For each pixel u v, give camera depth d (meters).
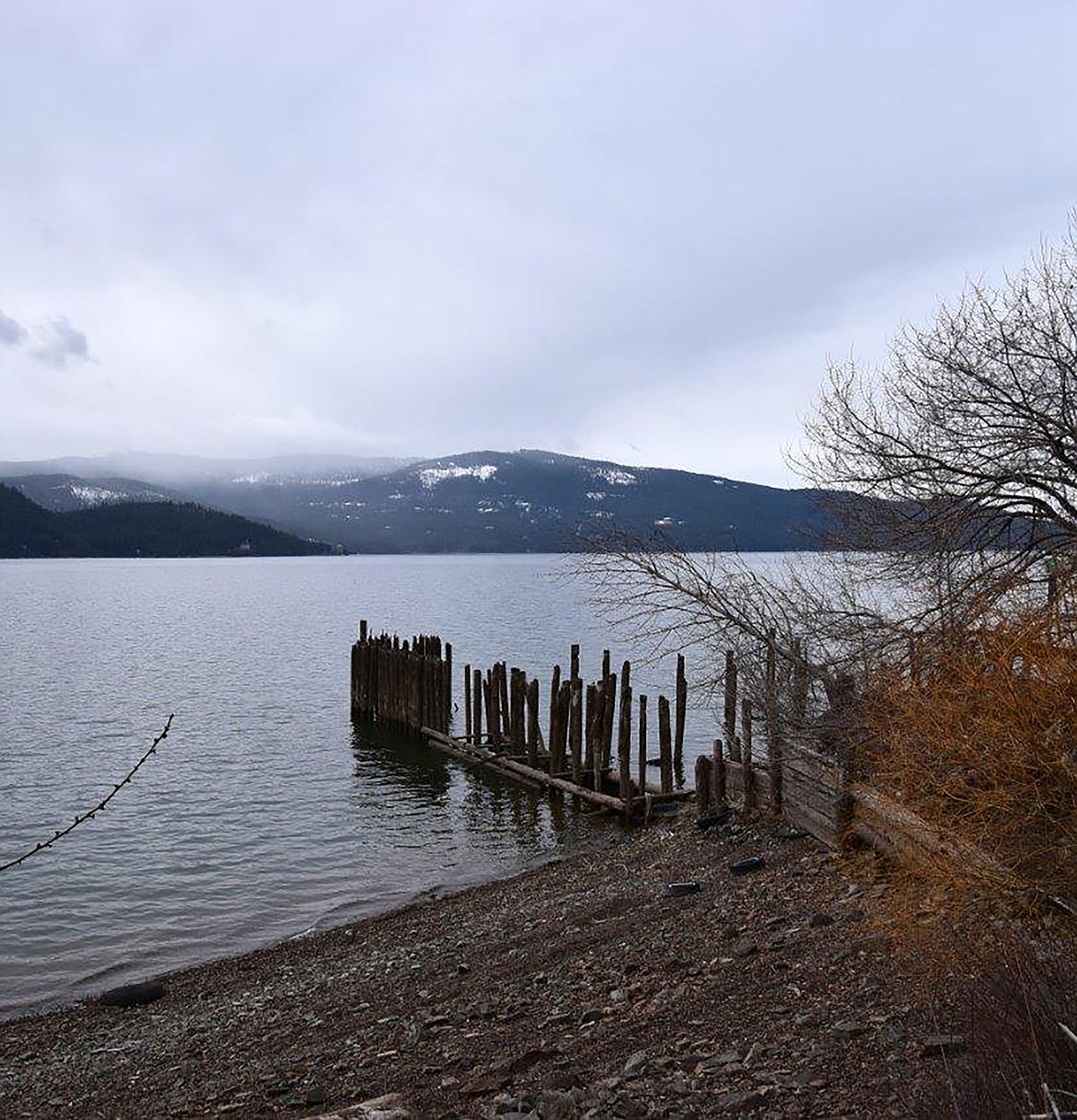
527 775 24.38
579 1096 6.73
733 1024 7.84
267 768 27.27
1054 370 12.31
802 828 13.67
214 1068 9.43
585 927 12.38
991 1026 5.11
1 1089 9.66
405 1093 7.59
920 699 7.70
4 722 34.44
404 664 31.66
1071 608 7.67
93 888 17.27
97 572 197.00
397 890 16.95
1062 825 6.46
